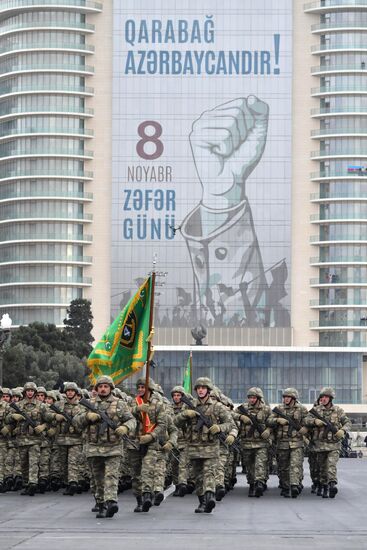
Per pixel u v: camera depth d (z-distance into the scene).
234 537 30.73
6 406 47.88
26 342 176.62
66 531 31.75
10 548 27.69
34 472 45.53
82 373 170.75
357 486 55.97
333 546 28.77
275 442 46.56
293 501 44.53
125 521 34.62
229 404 48.66
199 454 36.72
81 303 199.00
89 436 34.94
